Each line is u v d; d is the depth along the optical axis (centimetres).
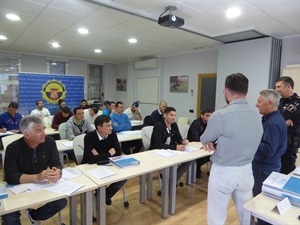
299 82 352
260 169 188
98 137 236
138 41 475
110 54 655
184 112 617
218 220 151
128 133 396
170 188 249
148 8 289
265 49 401
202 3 268
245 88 142
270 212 122
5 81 636
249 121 141
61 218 232
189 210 263
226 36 409
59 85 690
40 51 625
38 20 342
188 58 597
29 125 168
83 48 568
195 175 347
